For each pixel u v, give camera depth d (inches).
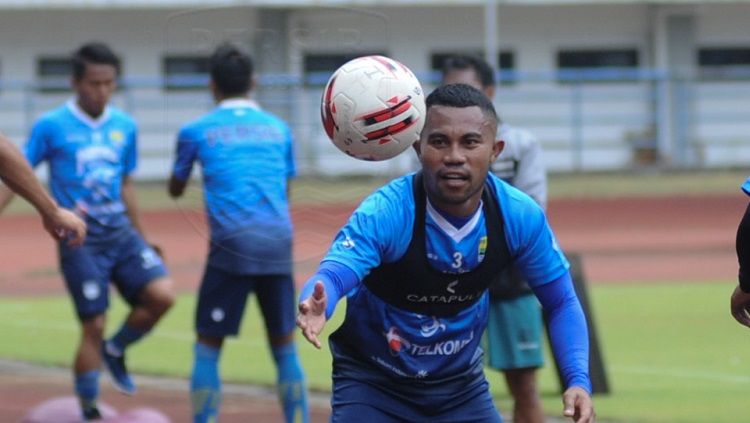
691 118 3420.3
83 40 3260.3
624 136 3427.7
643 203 2711.6
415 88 468.4
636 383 940.6
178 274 1733.5
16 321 1305.4
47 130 790.5
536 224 460.4
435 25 3390.7
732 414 817.5
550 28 3437.5
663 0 3371.1
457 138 435.2
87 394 786.8
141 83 3174.2
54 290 1588.3
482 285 459.8
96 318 786.8
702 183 3120.1
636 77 3358.8
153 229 2304.4
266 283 732.7
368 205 446.0
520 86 3410.4
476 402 479.5
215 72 740.7
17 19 3235.7
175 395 907.4
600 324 1251.2
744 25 3489.2
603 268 1784.0
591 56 3469.5
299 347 1115.9
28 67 3253.0
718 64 3501.5
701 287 1552.7
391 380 468.4
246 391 927.0
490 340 685.9
